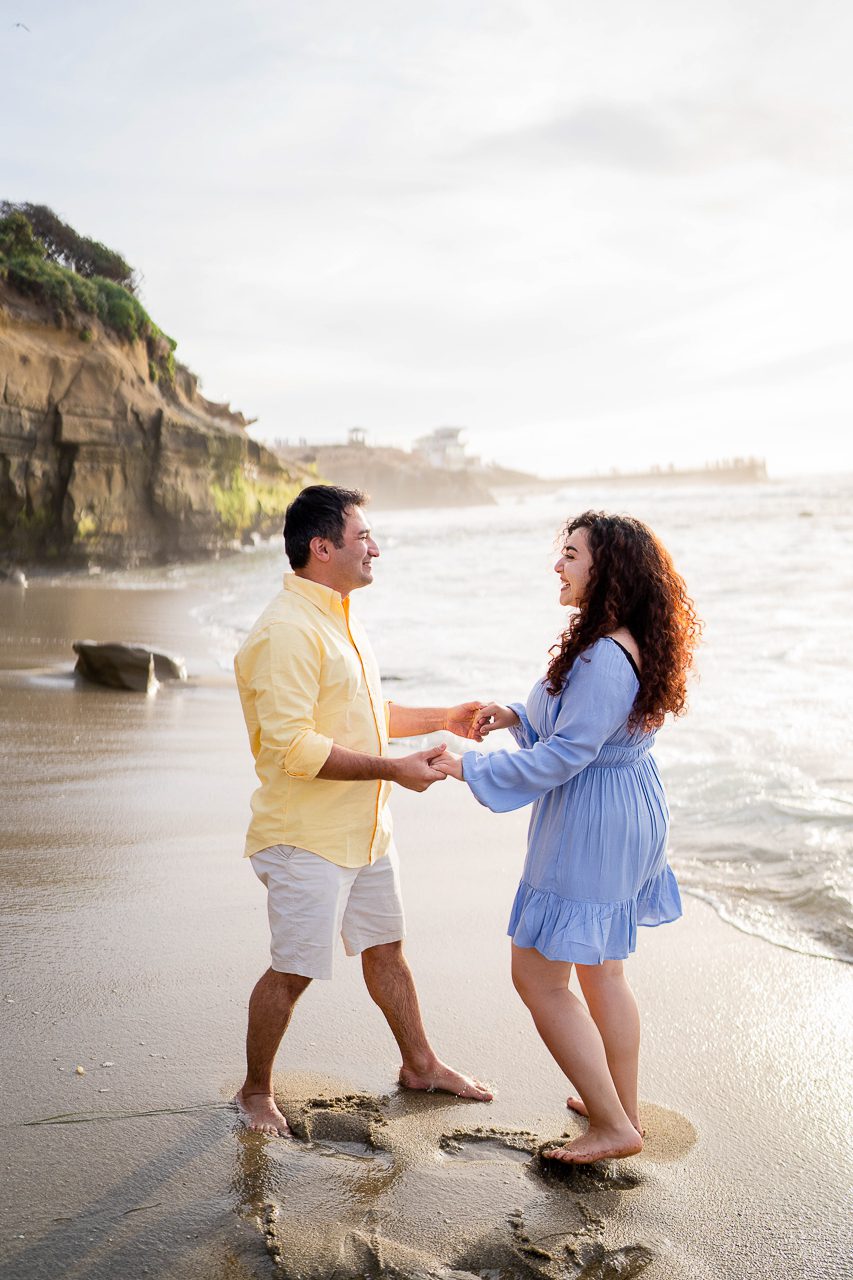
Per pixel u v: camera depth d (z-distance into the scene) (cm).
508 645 1153
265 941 383
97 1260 215
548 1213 236
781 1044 316
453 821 564
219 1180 244
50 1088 281
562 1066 261
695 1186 247
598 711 250
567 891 257
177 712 866
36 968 357
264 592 2083
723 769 626
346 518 276
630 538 258
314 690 270
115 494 2716
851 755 650
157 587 2241
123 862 474
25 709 859
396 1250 220
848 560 2145
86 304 2838
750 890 445
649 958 380
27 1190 238
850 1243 226
